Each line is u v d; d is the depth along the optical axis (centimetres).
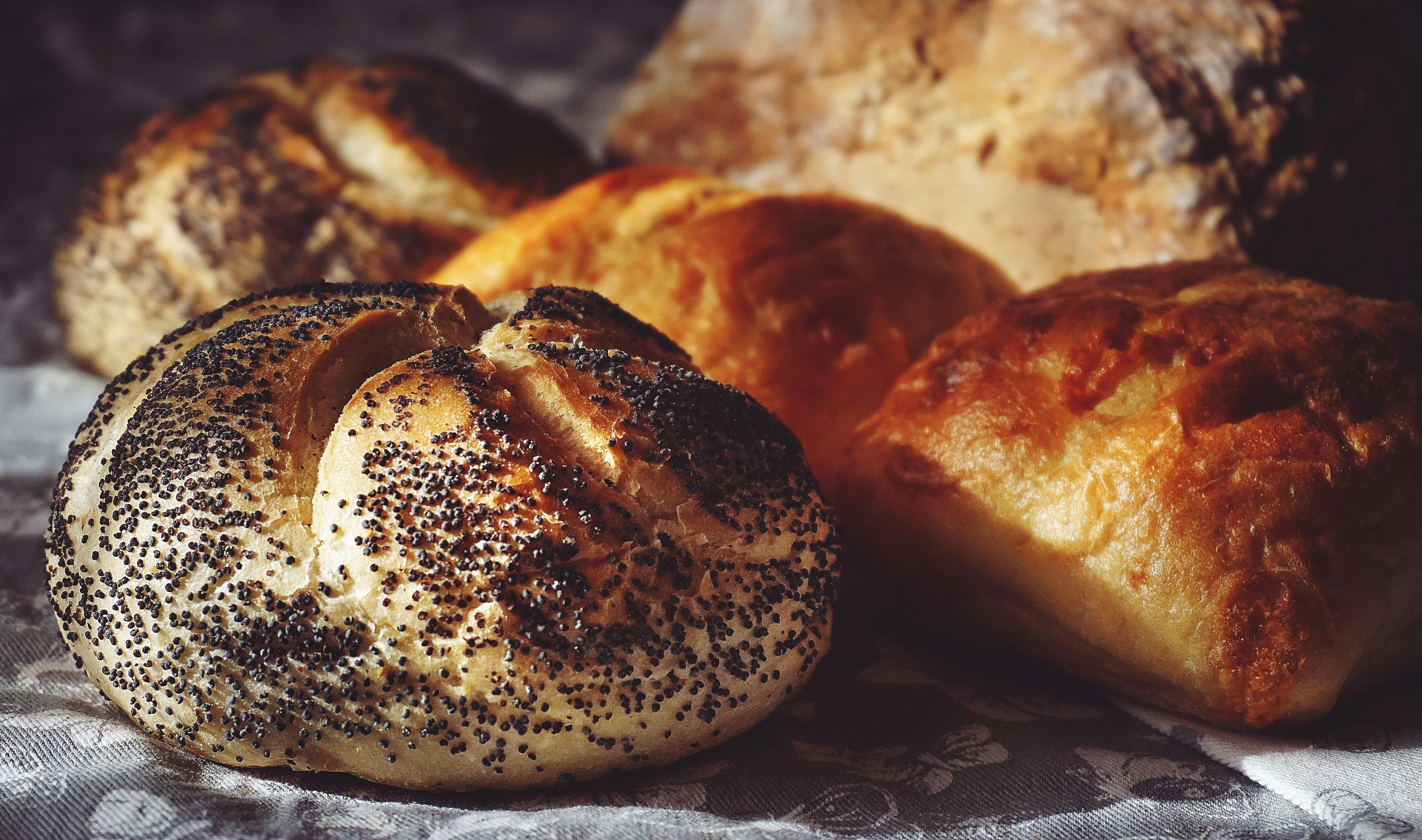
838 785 25
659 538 25
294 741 25
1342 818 24
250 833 24
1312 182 34
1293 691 26
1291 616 26
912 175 37
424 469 25
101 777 25
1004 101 36
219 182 37
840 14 38
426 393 25
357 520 25
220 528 25
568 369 26
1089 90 35
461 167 37
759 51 39
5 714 26
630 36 84
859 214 33
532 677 24
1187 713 27
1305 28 35
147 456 25
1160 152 34
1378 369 28
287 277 36
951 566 28
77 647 26
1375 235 35
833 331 31
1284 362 27
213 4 87
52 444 35
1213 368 27
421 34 87
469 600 24
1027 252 36
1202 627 26
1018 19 36
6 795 24
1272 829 25
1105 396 28
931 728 27
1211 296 29
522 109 40
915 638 29
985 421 28
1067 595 27
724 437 26
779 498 26
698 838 24
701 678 25
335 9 89
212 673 25
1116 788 25
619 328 28
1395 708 27
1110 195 35
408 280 33
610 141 42
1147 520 27
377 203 37
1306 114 34
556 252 32
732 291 31
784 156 39
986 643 29
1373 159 35
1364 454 27
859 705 27
